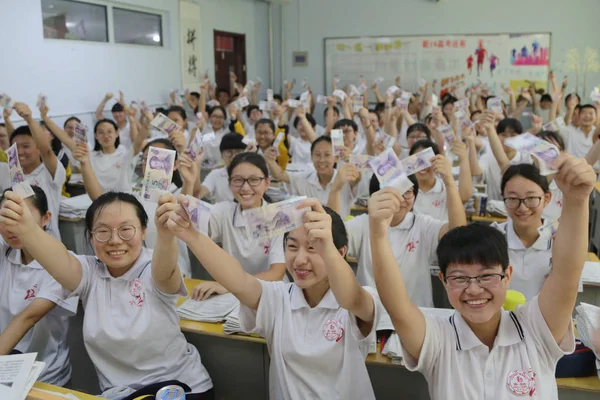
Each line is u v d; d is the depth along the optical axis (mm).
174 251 1592
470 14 8727
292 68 9531
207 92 7762
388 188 1255
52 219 3316
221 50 8562
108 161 4281
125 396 1590
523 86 8719
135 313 1699
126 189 3869
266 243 2381
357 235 2287
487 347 1303
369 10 9078
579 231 1168
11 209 1547
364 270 2293
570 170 1093
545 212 3045
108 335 1690
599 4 8227
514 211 2066
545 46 8539
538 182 2023
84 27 5754
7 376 1318
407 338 1318
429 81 9078
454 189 2145
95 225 1680
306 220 1273
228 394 1965
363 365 1517
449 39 8875
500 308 1293
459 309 1282
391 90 5383
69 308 1844
